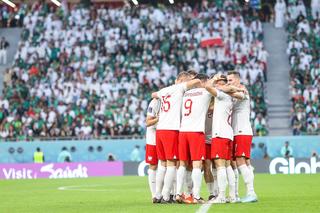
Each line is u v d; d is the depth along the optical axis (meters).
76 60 107.88
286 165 83.12
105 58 107.88
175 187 40.34
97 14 115.00
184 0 118.75
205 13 112.56
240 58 105.31
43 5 117.19
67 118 95.50
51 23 113.94
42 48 109.69
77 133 93.81
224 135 37.75
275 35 112.06
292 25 111.00
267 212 31.95
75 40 111.25
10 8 118.25
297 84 100.75
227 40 106.81
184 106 38.19
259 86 99.81
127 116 95.19
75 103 99.75
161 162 39.03
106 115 95.75
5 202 44.34
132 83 102.44
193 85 38.16
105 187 60.88
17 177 85.06
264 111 97.88
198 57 106.50
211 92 37.38
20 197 49.47
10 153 88.56
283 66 107.94
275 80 106.06
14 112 98.50
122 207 36.31
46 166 85.31
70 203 41.72
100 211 34.16
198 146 37.78
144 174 85.06
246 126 38.91
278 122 100.62
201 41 106.50
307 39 108.62
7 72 107.06
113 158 87.75
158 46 108.44
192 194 39.97
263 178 70.75
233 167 40.47
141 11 113.94
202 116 37.94
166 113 38.59
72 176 85.06
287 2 114.06
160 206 35.88
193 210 32.97
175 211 32.75
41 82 104.62
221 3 113.69
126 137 91.25
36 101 99.88
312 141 86.19
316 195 45.09
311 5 113.00
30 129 95.12
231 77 38.72
